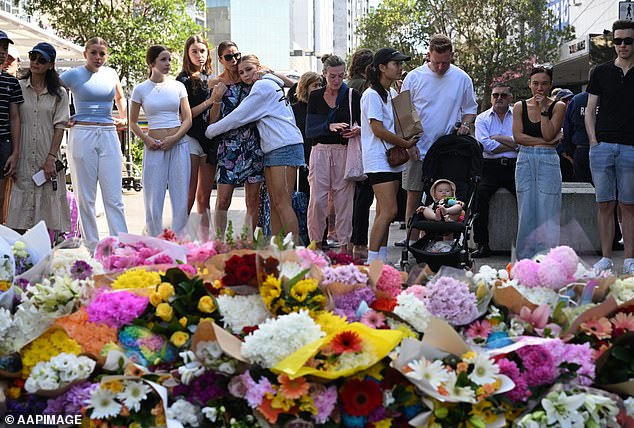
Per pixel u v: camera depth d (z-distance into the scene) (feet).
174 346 12.02
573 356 11.89
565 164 40.37
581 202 34.65
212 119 29.76
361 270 13.53
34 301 12.31
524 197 30.60
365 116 27.35
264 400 11.03
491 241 34.88
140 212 54.24
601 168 28.55
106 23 107.04
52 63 30.22
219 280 12.91
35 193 30.35
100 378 11.57
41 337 11.89
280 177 28.99
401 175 30.86
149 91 29.78
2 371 11.63
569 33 122.01
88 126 30.07
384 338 11.54
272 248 12.83
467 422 11.39
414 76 29.73
